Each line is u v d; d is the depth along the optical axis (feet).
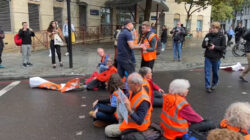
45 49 46.52
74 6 58.34
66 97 18.79
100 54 21.61
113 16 70.69
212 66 19.93
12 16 41.27
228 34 58.95
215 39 19.16
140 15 80.59
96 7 64.03
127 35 17.81
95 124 13.52
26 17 44.06
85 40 59.41
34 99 18.31
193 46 58.65
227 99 18.35
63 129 13.21
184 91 11.01
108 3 65.31
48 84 21.15
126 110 10.39
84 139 12.07
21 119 14.58
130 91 12.14
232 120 8.91
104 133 12.68
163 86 22.24
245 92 20.24
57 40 28.99
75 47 51.24
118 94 11.38
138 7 67.97
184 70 29.86
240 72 28.40
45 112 15.67
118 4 62.90
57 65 31.22
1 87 21.81
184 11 91.56
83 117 14.87
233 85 22.47
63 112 15.67
